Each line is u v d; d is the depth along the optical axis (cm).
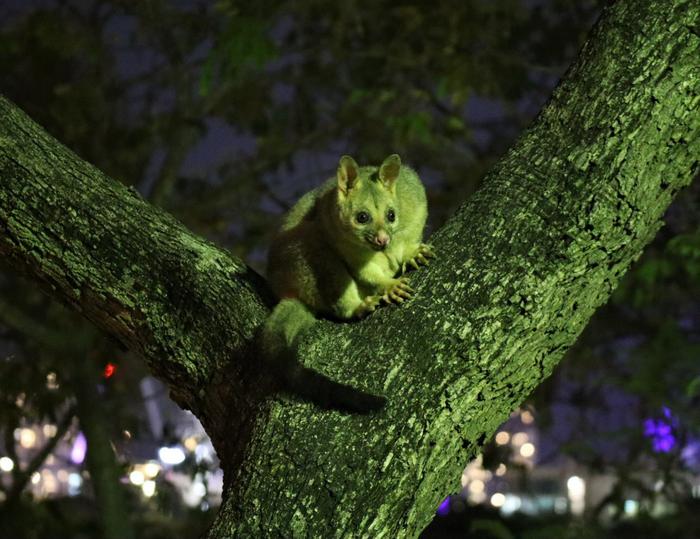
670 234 830
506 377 312
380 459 288
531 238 318
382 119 972
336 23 995
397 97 957
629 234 322
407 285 328
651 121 323
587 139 327
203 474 768
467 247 325
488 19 958
